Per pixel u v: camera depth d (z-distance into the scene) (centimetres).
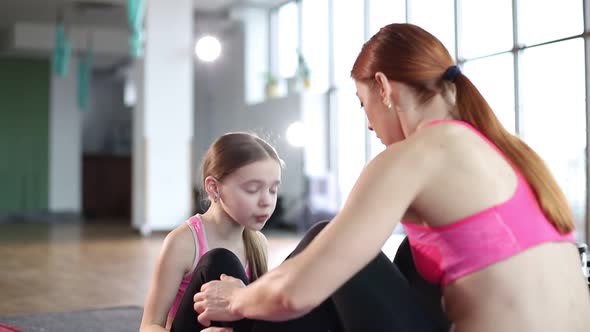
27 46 1134
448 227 123
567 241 129
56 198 1317
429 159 122
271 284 123
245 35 1084
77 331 321
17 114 1295
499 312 121
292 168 970
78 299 417
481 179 122
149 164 905
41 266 586
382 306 131
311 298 118
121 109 1481
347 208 120
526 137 629
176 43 915
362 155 899
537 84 619
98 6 1002
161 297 178
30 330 323
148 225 907
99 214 1402
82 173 1391
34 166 1305
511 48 641
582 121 579
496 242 121
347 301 133
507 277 121
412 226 131
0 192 1283
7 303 403
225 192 180
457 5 705
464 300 124
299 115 945
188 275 183
